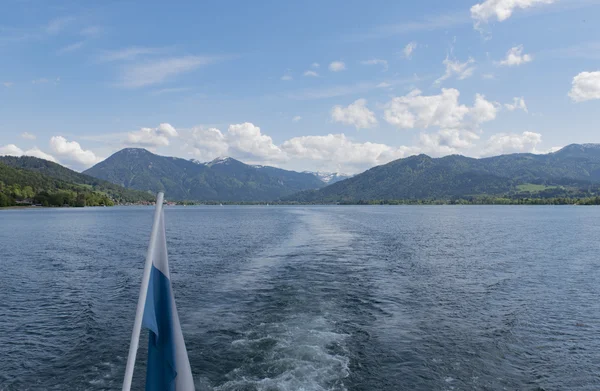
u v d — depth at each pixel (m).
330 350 14.47
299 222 95.25
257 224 88.06
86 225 87.50
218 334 16.00
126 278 28.08
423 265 32.31
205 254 38.41
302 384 12.00
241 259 35.03
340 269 30.05
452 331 16.75
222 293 22.52
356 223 90.25
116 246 47.66
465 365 13.57
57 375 13.05
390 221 99.31
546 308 20.34
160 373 4.68
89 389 12.12
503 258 36.75
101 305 21.16
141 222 99.19
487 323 17.89
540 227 78.44
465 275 28.41
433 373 12.93
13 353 14.79
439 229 71.88
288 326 16.92
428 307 20.16
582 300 21.92
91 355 14.54
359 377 12.50
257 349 14.49
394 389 11.88
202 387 11.84
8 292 24.14
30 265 33.72
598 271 30.58
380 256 37.09
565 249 43.78
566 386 12.39
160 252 4.90
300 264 32.22
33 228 78.19
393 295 22.36
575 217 123.19
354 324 17.34
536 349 15.09
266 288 23.70
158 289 4.85
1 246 47.66
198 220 109.88
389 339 15.65
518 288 24.67
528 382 12.59
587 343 15.74
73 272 30.44
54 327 17.72
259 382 12.09
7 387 12.27
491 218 117.25
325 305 20.11
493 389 12.09
